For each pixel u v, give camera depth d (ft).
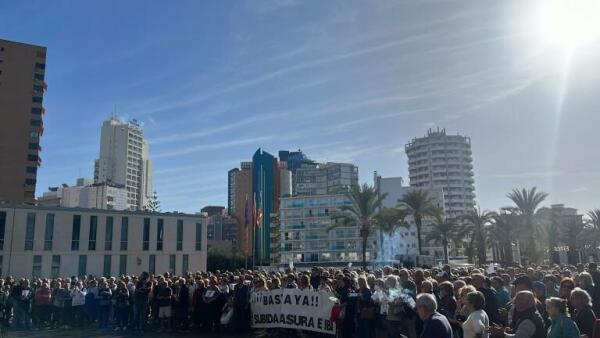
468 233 264.31
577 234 253.03
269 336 50.62
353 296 42.60
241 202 532.32
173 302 58.13
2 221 196.03
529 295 20.90
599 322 19.35
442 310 29.01
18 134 320.29
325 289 46.73
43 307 63.26
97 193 435.12
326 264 364.79
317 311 46.68
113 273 219.61
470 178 551.18
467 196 543.39
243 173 541.75
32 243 201.05
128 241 227.20
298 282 53.57
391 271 52.19
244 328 52.75
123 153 599.98
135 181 617.62
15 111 322.14
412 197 192.75
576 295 22.20
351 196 186.09
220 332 54.49
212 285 57.67
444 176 542.98
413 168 569.64
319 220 383.86
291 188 602.03
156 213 239.71
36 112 330.13
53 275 203.10
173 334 54.19
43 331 59.41
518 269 51.16
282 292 50.01
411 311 33.63
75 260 210.18
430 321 18.49
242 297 52.65
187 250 245.86
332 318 43.75
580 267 46.73
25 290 64.49
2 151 312.91
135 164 618.85
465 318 26.53
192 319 57.57
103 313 62.18
